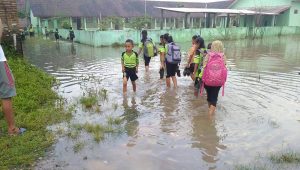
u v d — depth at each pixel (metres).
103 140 5.61
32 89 8.38
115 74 12.02
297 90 9.25
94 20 39.66
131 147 5.35
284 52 19.81
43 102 7.85
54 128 6.14
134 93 8.97
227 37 31.12
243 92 8.98
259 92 8.98
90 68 13.56
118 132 5.99
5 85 5.32
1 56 5.27
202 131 6.08
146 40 12.24
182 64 14.57
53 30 35.53
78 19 38.97
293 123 6.46
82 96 8.53
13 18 12.49
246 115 6.96
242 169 4.54
